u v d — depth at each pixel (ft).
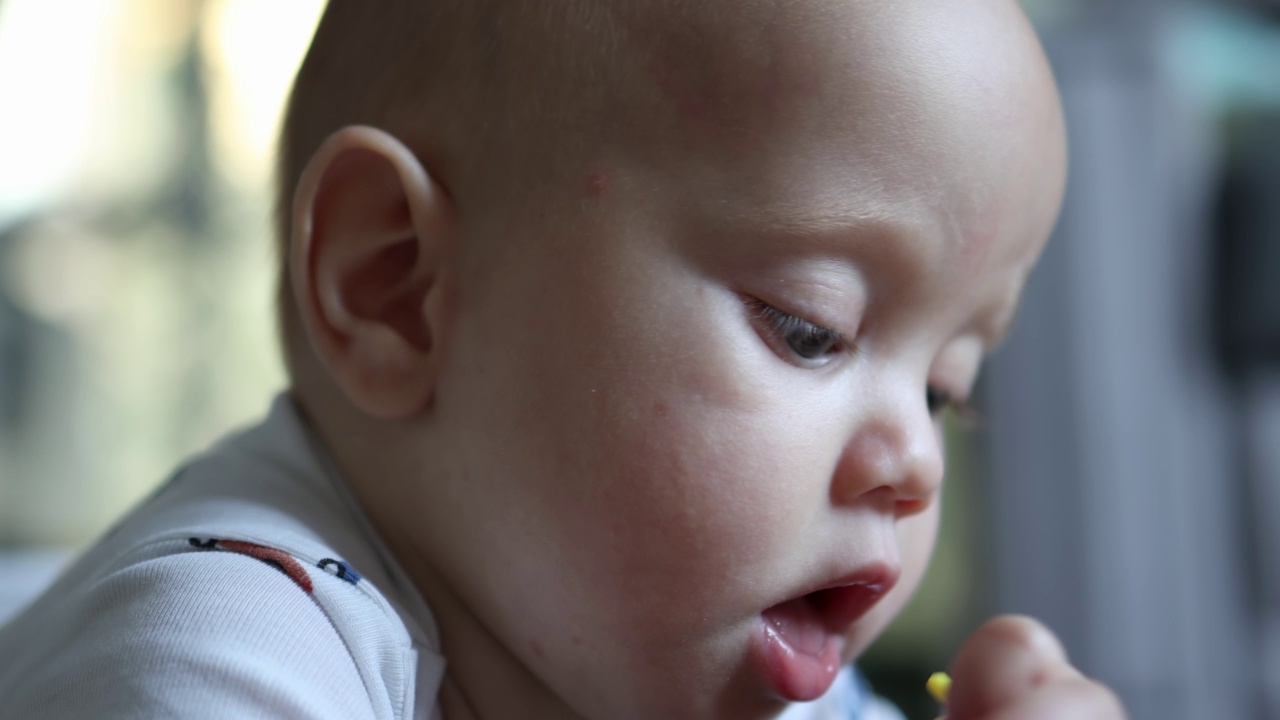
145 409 4.50
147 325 4.50
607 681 1.98
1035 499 5.54
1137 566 5.42
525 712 2.07
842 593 2.06
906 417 1.99
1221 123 5.90
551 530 1.94
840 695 2.81
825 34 1.95
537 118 2.03
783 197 1.91
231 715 1.52
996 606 5.61
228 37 4.51
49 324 4.29
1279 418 5.79
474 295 2.03
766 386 1.91
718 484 1.89
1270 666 5.63
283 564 1.80
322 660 1.69
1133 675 5.36
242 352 4.66
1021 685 2.13
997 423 5.64
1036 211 2.13
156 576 1.73
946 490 5.97
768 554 1.91
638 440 1.90
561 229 1.97
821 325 1.94
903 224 1.94
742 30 1.95
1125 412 5.47
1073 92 5.63
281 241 2.45
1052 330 5.55
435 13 2.21
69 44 4.25
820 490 1.94
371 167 2.13
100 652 1.61
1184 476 5.60
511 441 1.97
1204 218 5.78
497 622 2.04
